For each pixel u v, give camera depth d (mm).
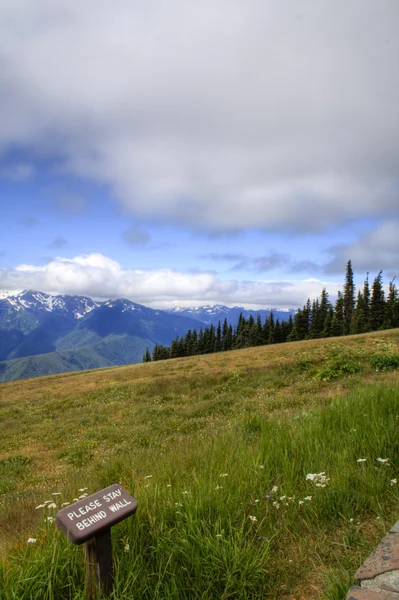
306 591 2391
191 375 25391
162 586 2400
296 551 2791
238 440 5633
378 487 3369
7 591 2299
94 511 2238
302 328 79875
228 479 3684
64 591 2420
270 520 3086
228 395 17328
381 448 4191
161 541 2666
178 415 15148
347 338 35594
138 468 5402
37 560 2498
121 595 2160
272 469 4031
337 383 15078
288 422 6352
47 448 13625
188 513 2932
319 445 4449
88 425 16219
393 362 16766
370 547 2693
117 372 38031
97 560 2203
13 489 9102
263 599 2387
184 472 4215
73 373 52375
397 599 1991
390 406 5695
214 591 2402
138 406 18609
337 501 3271
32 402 25203
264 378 19906
